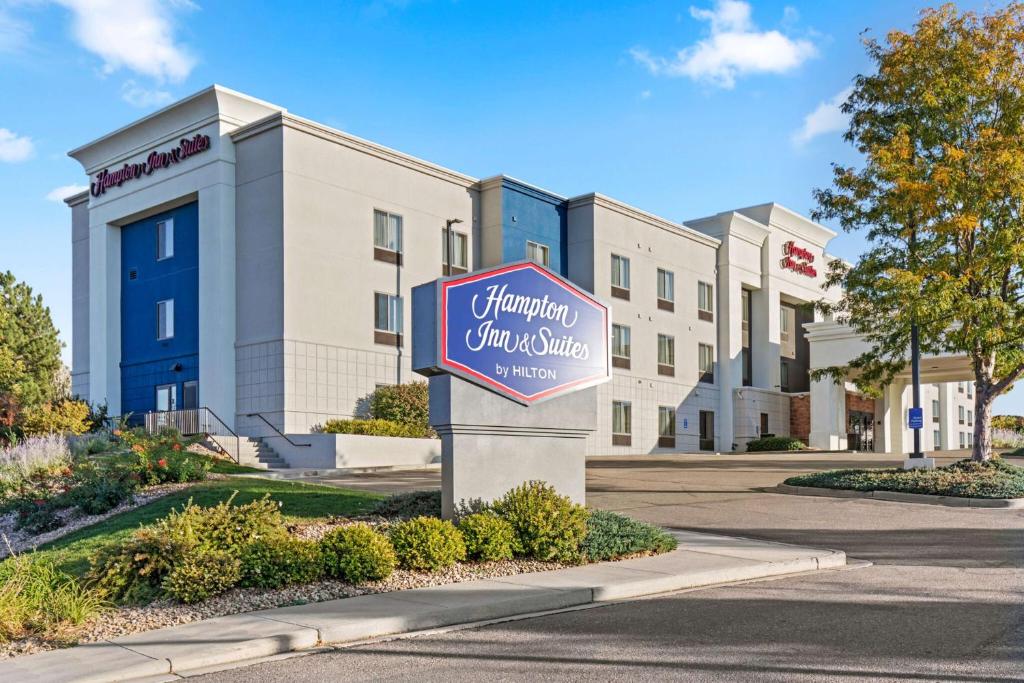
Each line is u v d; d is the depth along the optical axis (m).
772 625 9.31
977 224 21.89
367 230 33.84
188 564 10.55
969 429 68.38
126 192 36.22
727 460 35.19
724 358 48.97
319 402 31.52
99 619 9.70
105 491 17.45
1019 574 12.10
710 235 50.06
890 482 20.91
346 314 32.75
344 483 23.55
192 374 33.94
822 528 16.45
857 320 25.36
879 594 10.88
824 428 44.94
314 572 11.12
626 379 42.66
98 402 36.44
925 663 7.73
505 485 13.91
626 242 43.28
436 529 12.26
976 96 22.50
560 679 7.47
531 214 39.84
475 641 8.88
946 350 24.30
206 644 8.46
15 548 15.79
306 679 7.64
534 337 14.44
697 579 11.85
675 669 7.70
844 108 24.97
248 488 18.03
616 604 10.66
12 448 25.11
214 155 32.66
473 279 13.75
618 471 28.73
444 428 13.46
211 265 32.38
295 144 31.61
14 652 8.51
